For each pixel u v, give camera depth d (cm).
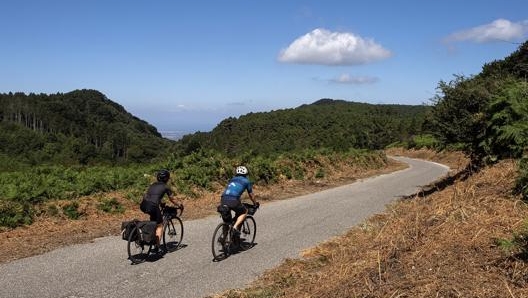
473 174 1171
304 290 585
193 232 1047
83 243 939
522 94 1164
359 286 517
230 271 742
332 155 2819
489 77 1421
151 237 797
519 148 1064
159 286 670
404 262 553
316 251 847
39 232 1031
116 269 752
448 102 1376
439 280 475
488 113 1220
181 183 1589
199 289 657
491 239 558
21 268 758
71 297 623
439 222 684
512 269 472
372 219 1132
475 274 478
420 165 3872
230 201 841
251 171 1905
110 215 1220
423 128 1518
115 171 1580
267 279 695
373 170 3042
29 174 1460
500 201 719
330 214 1289
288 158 2366
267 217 1254
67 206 1178
